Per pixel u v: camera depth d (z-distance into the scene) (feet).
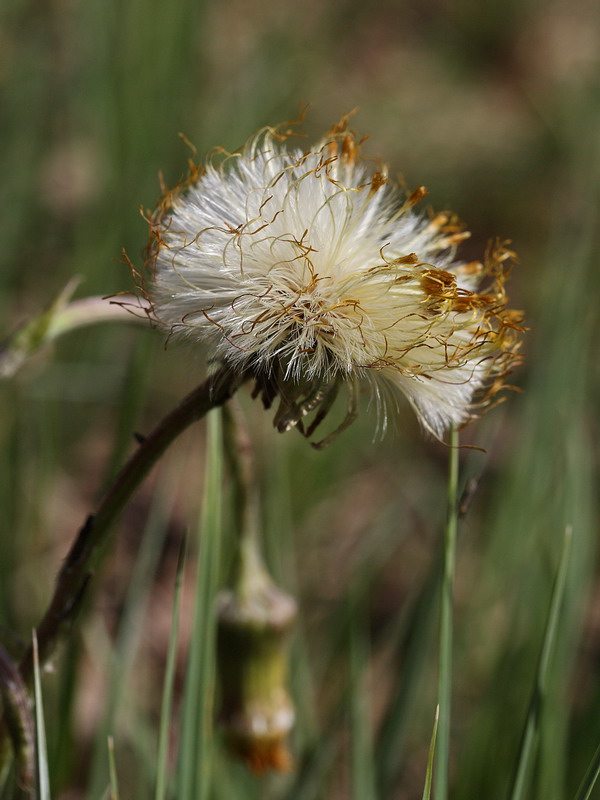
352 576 0.96
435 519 1.20
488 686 0.90
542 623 0.88
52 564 1.02
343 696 0.85
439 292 0.67
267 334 0.66
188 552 1.15
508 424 1.25
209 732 0.74
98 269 1.31
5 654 0.66
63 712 0.79
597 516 1.04
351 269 0.68
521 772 0.71
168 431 0.66
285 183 0.69
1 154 1.35
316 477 1.12
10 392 1.03
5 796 0.74
